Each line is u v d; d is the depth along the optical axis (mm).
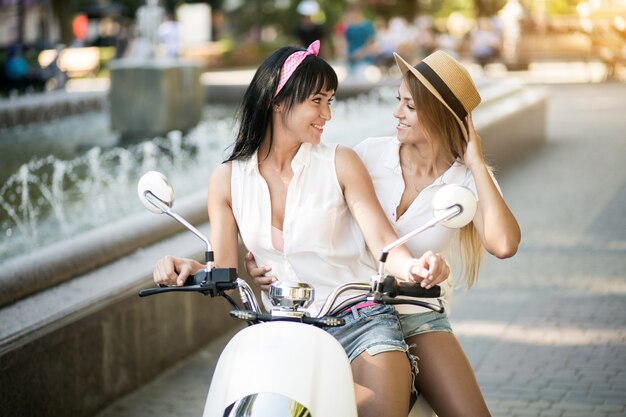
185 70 22594
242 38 56250
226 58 48594
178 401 7891
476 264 5402
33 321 6895
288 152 4934
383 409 4402
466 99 4973
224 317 9578
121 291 7789
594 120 25203
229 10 55562
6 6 39969
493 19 39812
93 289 7660
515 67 38219
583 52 36781
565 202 15547
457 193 4223
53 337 6969
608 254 12367
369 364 4504
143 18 23609
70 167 16922
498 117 18266
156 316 8367
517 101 21062
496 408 7668
